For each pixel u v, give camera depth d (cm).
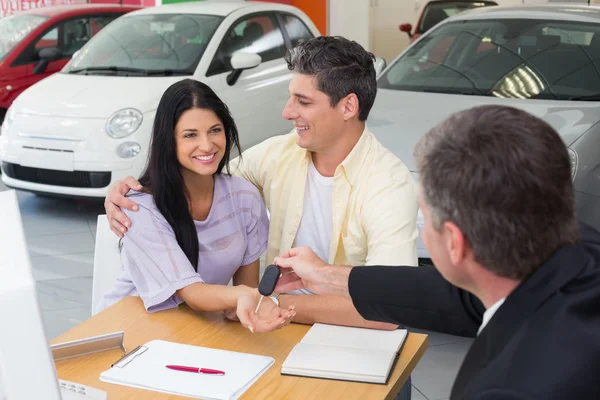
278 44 603
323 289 186
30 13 709
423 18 1038
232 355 180
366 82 215
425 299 157
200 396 163
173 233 217
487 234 103
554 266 104
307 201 234
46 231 491
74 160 477
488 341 108
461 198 103
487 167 102
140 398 164
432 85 458
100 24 719
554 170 101
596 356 98
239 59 534
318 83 211
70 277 417
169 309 210
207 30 556
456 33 490
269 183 243
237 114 539
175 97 213
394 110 426
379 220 216
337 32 973
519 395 97
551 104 417
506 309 107
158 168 216
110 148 474
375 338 187
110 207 219
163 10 591
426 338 190
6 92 640
